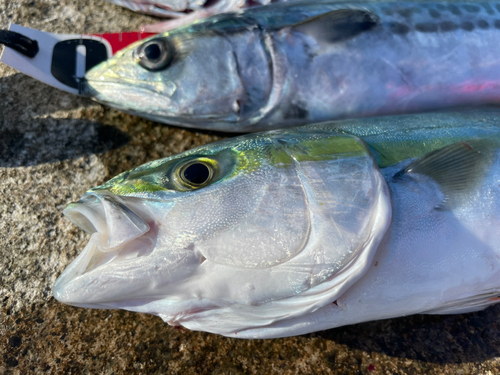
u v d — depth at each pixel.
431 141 0.28
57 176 0.35
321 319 0.26
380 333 0.30
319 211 0.24
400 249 0.25
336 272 0.24
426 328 0.30
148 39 0.34
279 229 0.24
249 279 0.24
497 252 0.26
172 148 0.36
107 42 0.38
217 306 0.25
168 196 0.25
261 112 0.34
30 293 0.32
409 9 0.34
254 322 0.26
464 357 0.30
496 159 0.26
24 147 0.36
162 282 0.24
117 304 0.26
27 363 0.30
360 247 0.24
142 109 0.34
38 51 0.36
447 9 0.34
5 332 0.31
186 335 0.31
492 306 0.31
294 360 0.30
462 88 0.34
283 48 0.33
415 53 0.33
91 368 0.30
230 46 0.33
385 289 0.25
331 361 0.30
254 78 0.33
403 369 0.29
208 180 0.25
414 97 0.33
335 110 0.34
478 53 0.33
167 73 0.33
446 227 0.25
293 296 0.25
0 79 0.38
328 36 0.32
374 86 0.33
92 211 0.25
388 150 0.27
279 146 0.26
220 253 0.24
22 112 0.37
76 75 0.36
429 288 0.25
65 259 0.33
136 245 0.24
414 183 0.26
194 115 0.33
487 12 0.34
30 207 0.34
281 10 0.34
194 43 0.33
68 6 0.41
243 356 0.30
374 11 0.33
